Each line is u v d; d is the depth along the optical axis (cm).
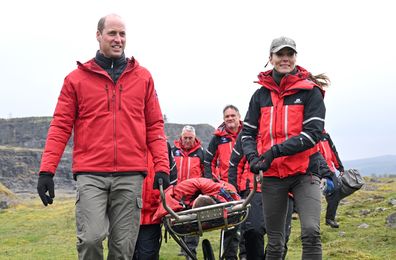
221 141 953
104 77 525
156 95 557
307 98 566
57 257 1177
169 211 565
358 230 1255
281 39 572
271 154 546
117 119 521
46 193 503
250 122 600
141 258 659
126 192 520
